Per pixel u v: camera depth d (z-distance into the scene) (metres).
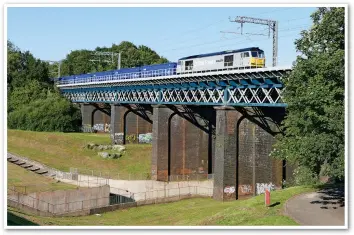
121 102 91.50
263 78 53.34
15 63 124.56
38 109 110.19
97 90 103.81
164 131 76.44
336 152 33.56
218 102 63.44
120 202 59.69
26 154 90.81
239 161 61.38
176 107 77.38
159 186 72.50
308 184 45.88
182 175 77.69
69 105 114.56
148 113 98.88
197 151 78.94
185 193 66.56
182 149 77.81
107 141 97.19
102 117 118.38
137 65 170.25
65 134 102.62
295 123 36.06
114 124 95.25
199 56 72.88
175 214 51.88
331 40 36.03
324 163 35.06
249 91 62.34
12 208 43.84
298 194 41.34
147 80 77.00
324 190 42.88
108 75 103.81
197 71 72.44
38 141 97.94
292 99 36.19
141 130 98.19
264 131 62.12
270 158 61.62
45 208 49.19
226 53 66.81
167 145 76.50
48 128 109.69
